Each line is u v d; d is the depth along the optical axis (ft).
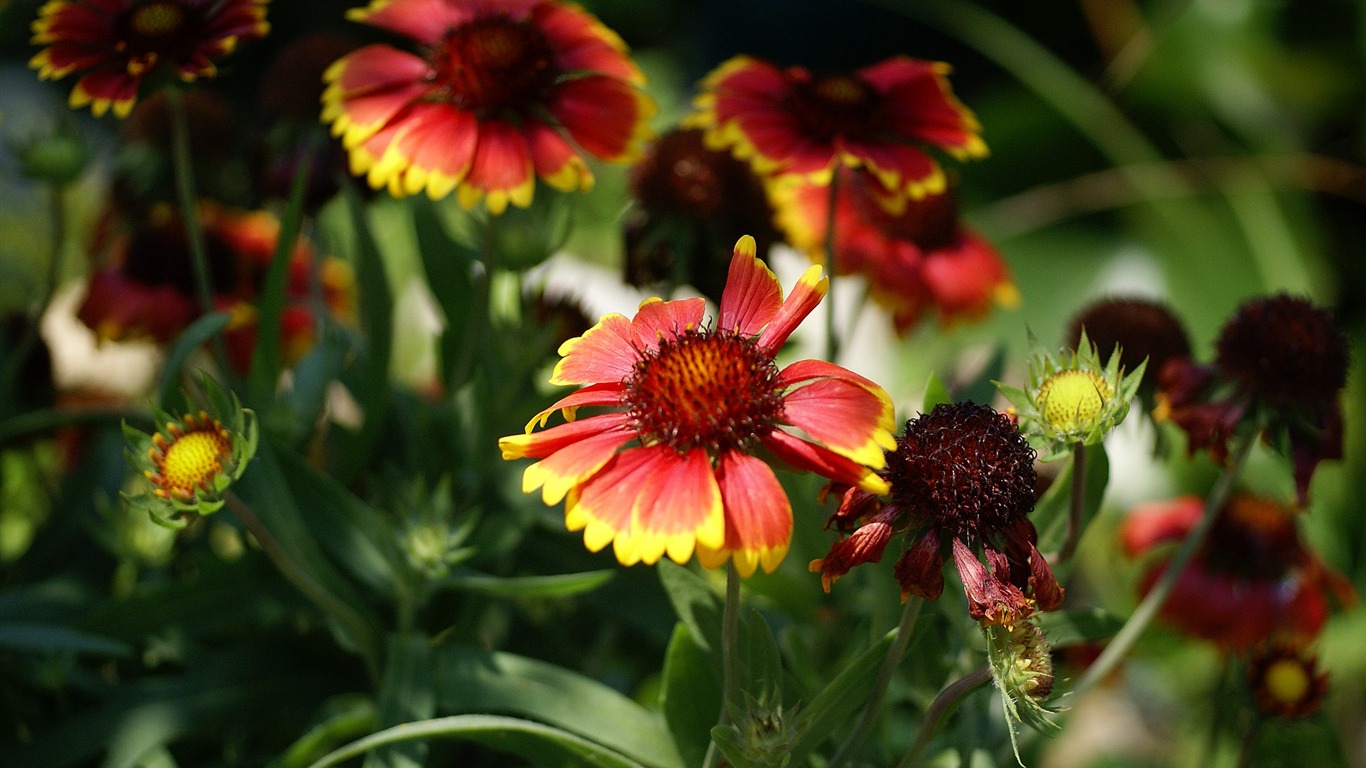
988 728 2.22
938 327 2.72
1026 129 4.62
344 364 2.49
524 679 2.22
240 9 2.28
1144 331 2.40
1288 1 4.46
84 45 2.28
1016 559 1.99
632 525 1.95
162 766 2.30
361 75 2.32
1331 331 2.21
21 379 2.64
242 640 2.40
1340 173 4.53
